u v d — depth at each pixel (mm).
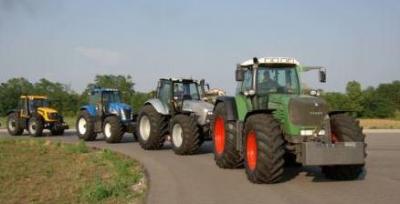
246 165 10438
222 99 12539
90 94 21812
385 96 57438
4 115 57594
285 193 9039
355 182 10125
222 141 12578
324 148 9406
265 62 11266
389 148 17688
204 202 8398
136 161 13734
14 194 10367
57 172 12938
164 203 8328
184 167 12500
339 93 54625
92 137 21297
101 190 9383
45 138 23344
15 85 66188
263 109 10602
